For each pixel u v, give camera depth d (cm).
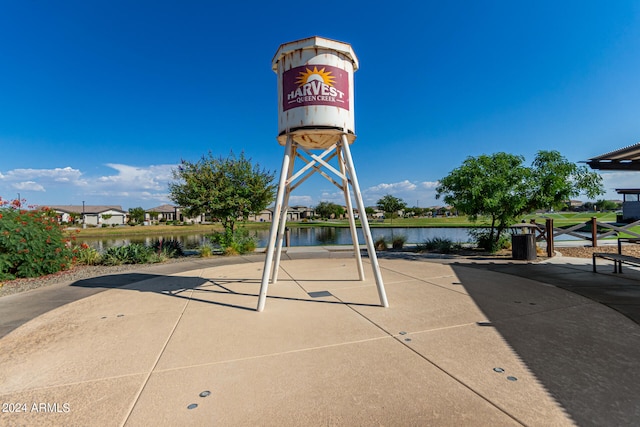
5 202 898
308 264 973
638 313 458
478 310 485
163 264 1037
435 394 262
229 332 411
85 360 337
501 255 1102
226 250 1288
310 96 543
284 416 237
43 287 709
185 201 1370
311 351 350
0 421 236
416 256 1122
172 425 229
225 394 268
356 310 497
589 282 659
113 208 8219
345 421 230
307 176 675
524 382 278
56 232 943
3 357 347
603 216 4578
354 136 591
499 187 1095
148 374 304
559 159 1107
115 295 620
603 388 266
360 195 545
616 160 725
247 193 1434
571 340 367
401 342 370
